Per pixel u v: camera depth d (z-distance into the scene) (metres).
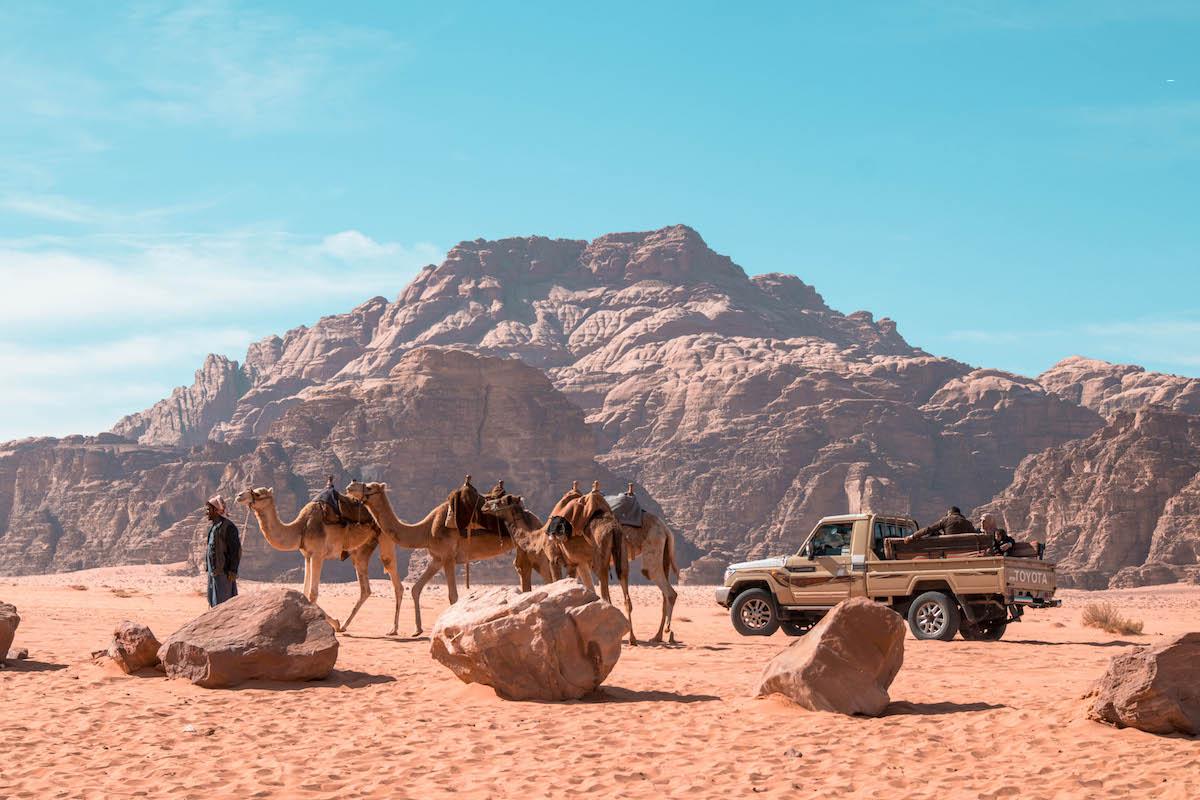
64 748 11.05
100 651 16.89
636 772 9.98
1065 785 9.13
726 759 10.41
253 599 15.66
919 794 9.07
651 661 18.59
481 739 11.43
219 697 14.02
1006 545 24.12
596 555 20.75
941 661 19.27
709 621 33.12
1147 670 10.79
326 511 23.22
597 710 12.96
